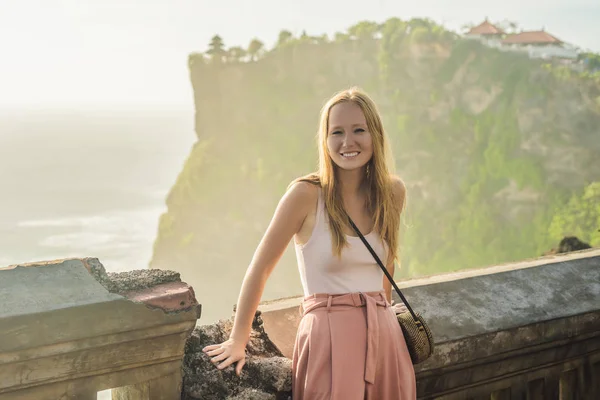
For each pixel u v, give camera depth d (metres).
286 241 1.80
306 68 133.25
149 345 1.51
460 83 119.75
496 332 2.15
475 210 112.88
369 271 1.84
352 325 1.75
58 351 1.36
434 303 2.21
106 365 1.46
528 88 113.44
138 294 1.50
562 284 2.49
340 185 1.89
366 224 1.90
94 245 126.81
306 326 1.79
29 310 1.30
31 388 1.38
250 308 1.78
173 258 132.25
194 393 1.68
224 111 136.75
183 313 1.52
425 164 119.31
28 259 112.44
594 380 2.52
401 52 123.81
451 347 2.06
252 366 1.78
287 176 130.12
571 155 109.00
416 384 2.07
